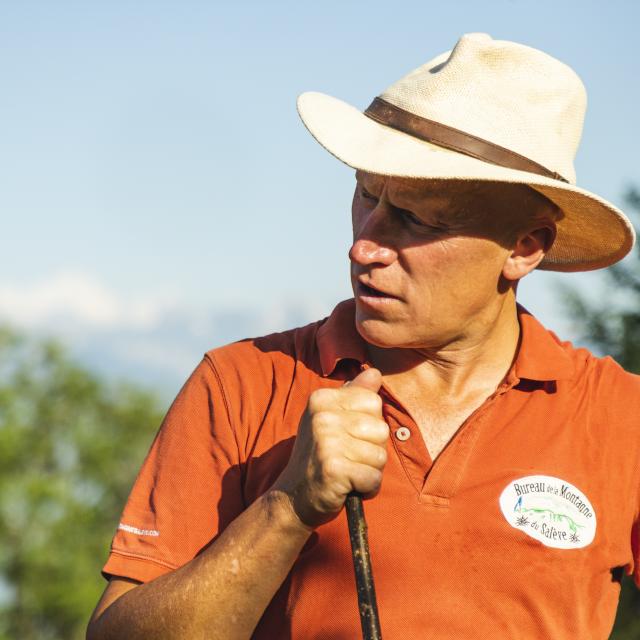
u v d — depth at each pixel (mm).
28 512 53688
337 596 4262
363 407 3992
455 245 4285
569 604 4281
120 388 64125
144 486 4434
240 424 4465
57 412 62000
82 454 60688
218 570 4004
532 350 4574
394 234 4320
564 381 4559
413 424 4406
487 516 4281
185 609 4016
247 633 4078
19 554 52906
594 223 4754
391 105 4480
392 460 4363
